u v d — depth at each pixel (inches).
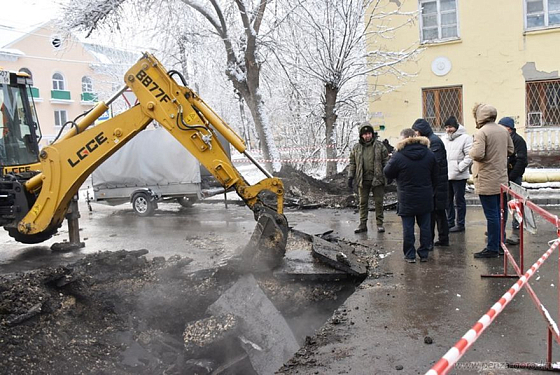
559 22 636.7
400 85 705.0
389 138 721.6
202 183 518.0
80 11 634.8
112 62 1165.7
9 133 373.7
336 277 264.2
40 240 353.7
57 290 252.8
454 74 682.8
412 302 224.8
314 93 756.6
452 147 357.4
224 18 703.1
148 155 511.2
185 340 236.1
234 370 223.0
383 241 346.3
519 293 227.5
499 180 279.0
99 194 535.8
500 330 188.9
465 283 246.1
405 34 697.6
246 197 275.1
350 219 439.8
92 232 434.6
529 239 327.9
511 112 666.8
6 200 322.7
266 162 700.7
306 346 188.2
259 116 700.7
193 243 369.4
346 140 792.3
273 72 782.5
